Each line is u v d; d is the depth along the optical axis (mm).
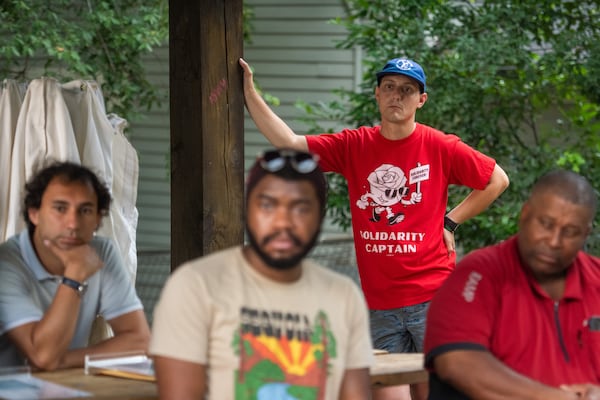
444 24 8992
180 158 5125
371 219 5605
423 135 5602
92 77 9602
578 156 8820
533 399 3477
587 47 8984
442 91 8781
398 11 9016
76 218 3965
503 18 8914
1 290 3990
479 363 3535
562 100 9273
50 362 3893
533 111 9336
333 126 11109
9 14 9172
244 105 5516
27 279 4066
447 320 3619
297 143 5602
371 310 5660
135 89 9688
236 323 3027
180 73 5094
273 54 11469
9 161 4801
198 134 5043
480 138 9141
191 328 3008
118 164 5141
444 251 5691
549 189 3551
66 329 3912
